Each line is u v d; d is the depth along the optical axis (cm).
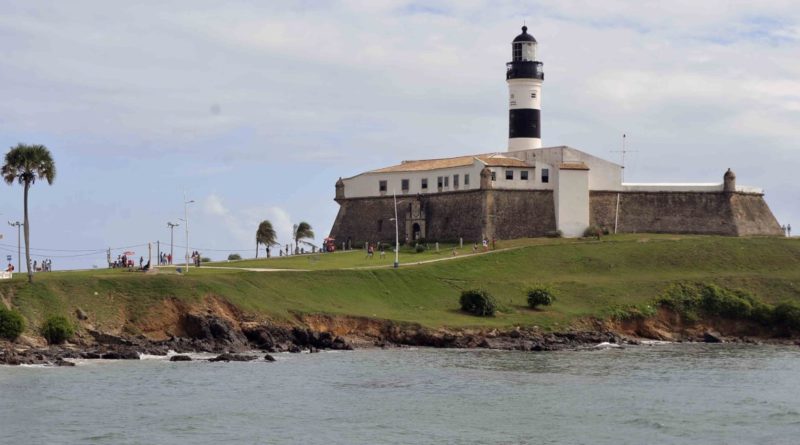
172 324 14062
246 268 17212
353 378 11819
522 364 13250
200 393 10669
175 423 9281
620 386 11569
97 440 8644
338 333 14962
